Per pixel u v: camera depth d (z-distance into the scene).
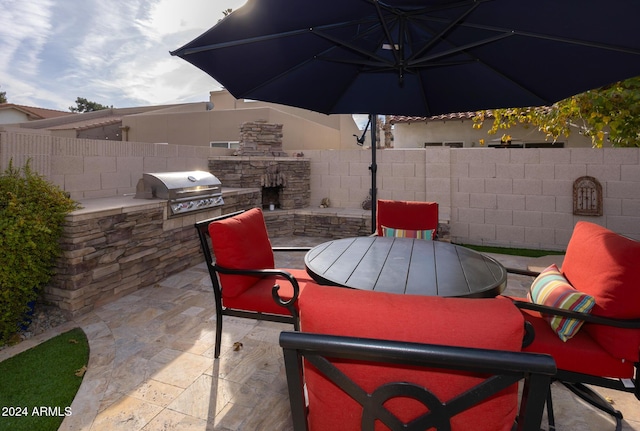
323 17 2.39
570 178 6.05
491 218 6.60
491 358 0.95
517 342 1.01
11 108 18.06
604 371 1.76
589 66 2.58
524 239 6.41
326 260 2.58
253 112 11.01
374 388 1.12
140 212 4.25
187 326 3.33
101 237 3.72
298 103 3.53
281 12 2.17
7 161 3.78
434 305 1.07
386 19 2.66
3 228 2.89
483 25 2.48
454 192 6.82
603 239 2.00
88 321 3.41
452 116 9.04
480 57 2.91
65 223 3.40
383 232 4.05
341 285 2.07
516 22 2.34
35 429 2.01
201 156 7.23
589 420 2.12
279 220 7.33
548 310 1.84
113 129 12.45
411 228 4.03
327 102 3.71
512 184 6.42
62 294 3.47
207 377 2.53
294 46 2.74
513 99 3.29
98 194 4.99
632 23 2.02
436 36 2.63
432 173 6.89
